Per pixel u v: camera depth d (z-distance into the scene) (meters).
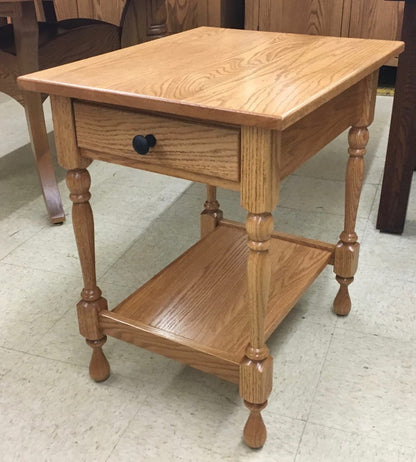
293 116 0.85
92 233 1.18
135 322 1.20
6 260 1.81
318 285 1.66
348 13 3.08
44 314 1.56
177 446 1.15
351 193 1.38
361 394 1.27
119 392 1.29
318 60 1.16
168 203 2.17
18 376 1.34
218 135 0.91
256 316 1.02
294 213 2.07
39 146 1.95
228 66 1.11
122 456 1.13
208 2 3.23
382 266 1.74
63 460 1.13
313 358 1.38
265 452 1.13
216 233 1.63
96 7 3.40
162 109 0.91
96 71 1.08
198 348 1.12
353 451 1.13
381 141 2.70
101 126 1.03
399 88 1.70
